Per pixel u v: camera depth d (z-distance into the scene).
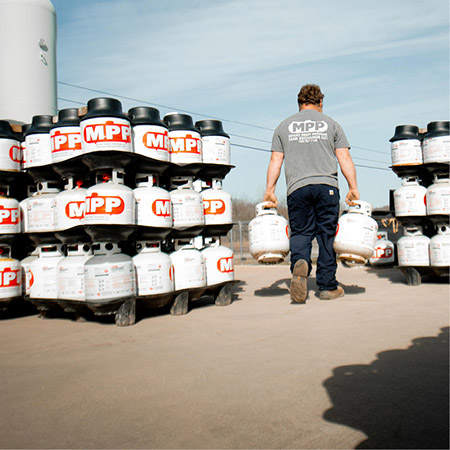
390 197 6.20
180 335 3.27
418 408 1.83
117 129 3.84
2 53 5.50
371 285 5.73
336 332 3.10
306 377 2.23
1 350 3.07
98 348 3.00
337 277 6.93
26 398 2.13
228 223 4.79
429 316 3.53
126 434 1.71
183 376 2.34
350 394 2.00
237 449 1.56
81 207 4.00
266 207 4.77
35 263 4.24
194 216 4.38
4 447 1.64
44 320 4.23
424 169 5.69
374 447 1.54
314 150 4.46
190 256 4.23
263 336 3.09
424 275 5.89
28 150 4.38
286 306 4.27
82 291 3.96
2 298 4.22
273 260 4.81
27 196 4.92
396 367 2.33
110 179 4.20
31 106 5.54
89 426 1.80
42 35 5.65
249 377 2.27
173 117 4.54
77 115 4.15
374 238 4.61
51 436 1.72
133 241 4.44
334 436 1.63
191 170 4.54
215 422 1.78
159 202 4.04
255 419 1.79
